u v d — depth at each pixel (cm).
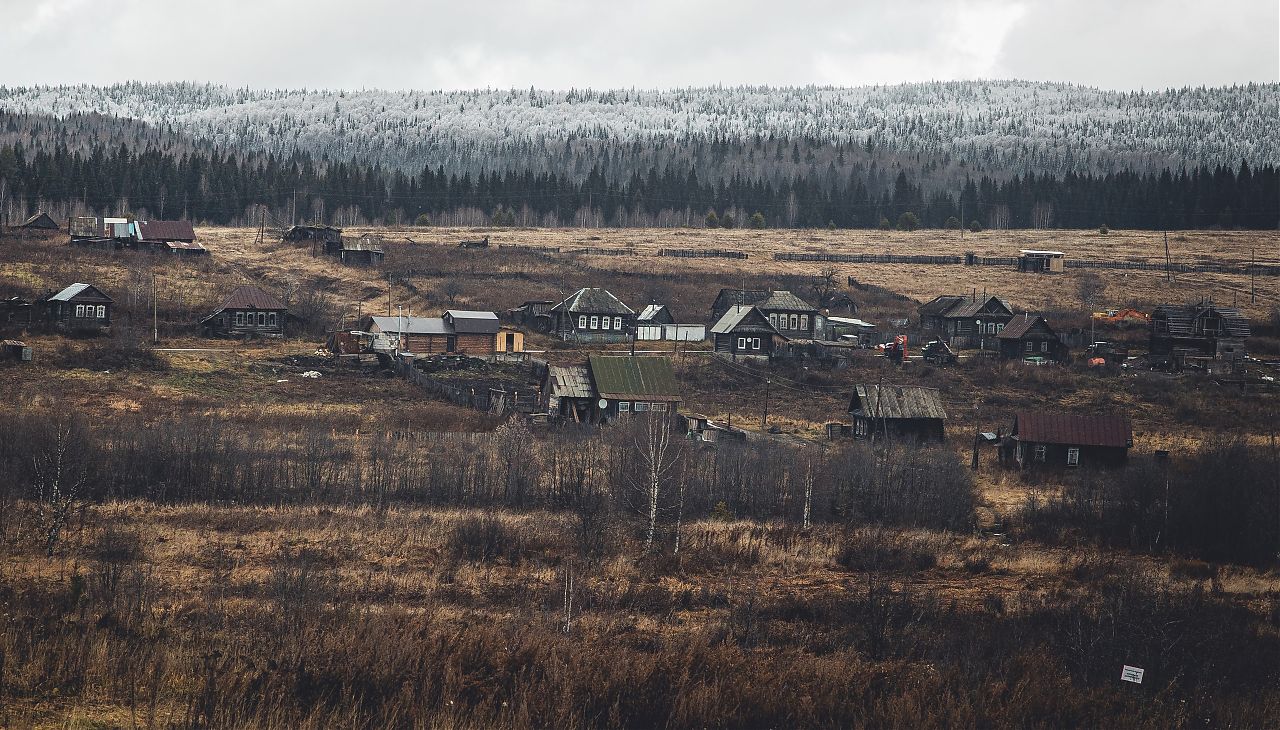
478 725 7588
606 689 8119
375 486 15050
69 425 15212
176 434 16088
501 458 16362
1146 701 8512
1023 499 17050
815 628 10181
